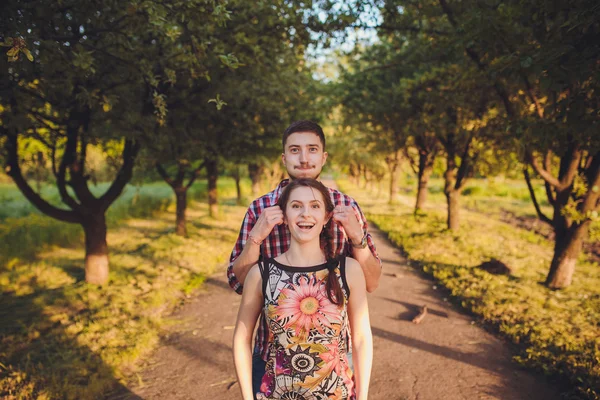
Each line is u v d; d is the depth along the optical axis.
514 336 5.05
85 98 4.42
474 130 9.32
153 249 10.11
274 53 6.72
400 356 4.73
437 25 7.52
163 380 4.20
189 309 6.34
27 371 4.08
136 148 7.31
